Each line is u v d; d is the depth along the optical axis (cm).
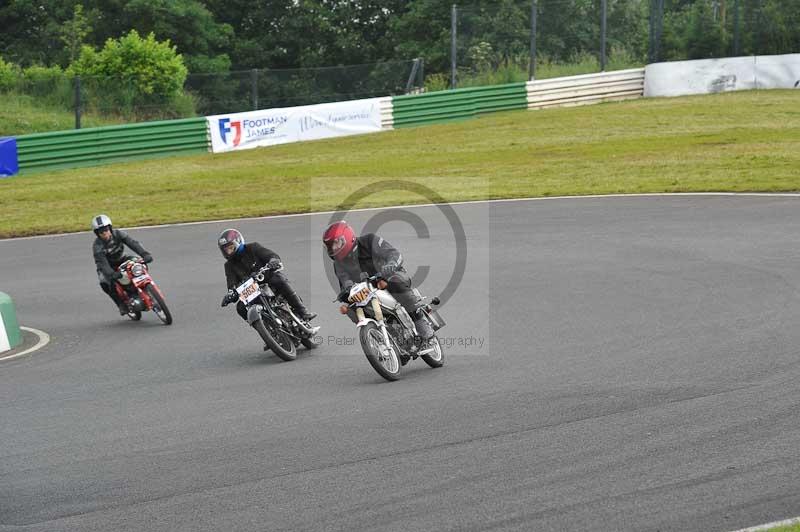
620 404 3198
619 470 2616
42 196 10250
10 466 3014
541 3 16288
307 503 2520
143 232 8219
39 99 14800
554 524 2306
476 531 2291
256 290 4253
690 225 6800
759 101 13300
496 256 6212
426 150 11788
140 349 4684
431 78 16075
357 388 3681
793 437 2784
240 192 9894
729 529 2238
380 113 13688
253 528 2389
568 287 5238
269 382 3875
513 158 10844
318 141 13100
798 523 2202
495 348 4150
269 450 2973
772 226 6544
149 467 2900
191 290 5991
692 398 3216
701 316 4419
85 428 3381
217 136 12694
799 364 3534
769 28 14525
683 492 2453
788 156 9494
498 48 15925
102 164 12069
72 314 5691
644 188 8531
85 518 2534
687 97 14300
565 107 14475
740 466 2598
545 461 2711
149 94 15138
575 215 7531
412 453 2848
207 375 4078
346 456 2862
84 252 7631
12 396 3944
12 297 6238
